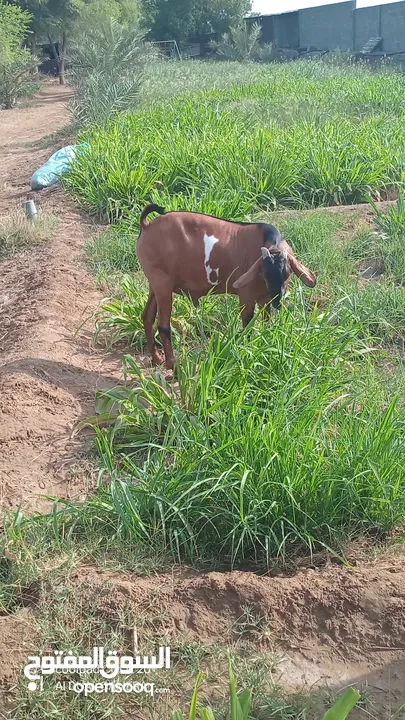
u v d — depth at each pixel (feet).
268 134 26.23
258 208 21.76
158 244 13.26
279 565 9.93
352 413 11.23
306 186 23.44
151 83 51.98
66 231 22.50
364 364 13.71
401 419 11.18
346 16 84.58
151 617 8.98
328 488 10.19
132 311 15.39
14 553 9.79
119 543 10.00
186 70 63.00
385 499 10.09
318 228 19.54
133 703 8.27
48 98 70.28
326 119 31.45
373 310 15.10
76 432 12.38
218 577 9.36
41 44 104.12
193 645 8.75
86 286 18.16
